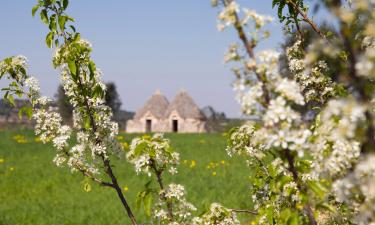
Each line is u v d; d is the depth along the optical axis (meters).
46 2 5.35
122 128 78.44
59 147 5.50
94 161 5.52
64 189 16.19
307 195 3.24
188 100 69.69
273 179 4.36
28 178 18.06
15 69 5.76
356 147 2.91
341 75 2.52
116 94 76.44
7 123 64.81
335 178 3.05
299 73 4.70
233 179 16.88
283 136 2.79
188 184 15.95
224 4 2.86
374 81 2.69
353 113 2.52
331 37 3.83
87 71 5.46
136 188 15.68
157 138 5.00
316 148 3.05
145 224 5.35
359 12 2.36
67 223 11.41
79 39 5.34
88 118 5.57
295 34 4.92
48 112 5.81
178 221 4.98
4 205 13.84
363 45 2.82
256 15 2.79
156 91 73.31
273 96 2.83
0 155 24.78
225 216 4.87
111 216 11.88
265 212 4.46
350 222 3.89
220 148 28.33
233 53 2.79
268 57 2.77
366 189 2.60
